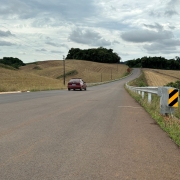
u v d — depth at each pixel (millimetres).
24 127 8359
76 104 15711
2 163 4941
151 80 106938
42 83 56719
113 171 4605
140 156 5504
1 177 4262
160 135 7527
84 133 7621
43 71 135750
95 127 8562
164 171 4656
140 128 8539
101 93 29219
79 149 5945
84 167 4785
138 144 6477
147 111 12812
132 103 17281
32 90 35312
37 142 6512
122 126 8836
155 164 5020
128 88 40031
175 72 154500
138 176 4398
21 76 65938
